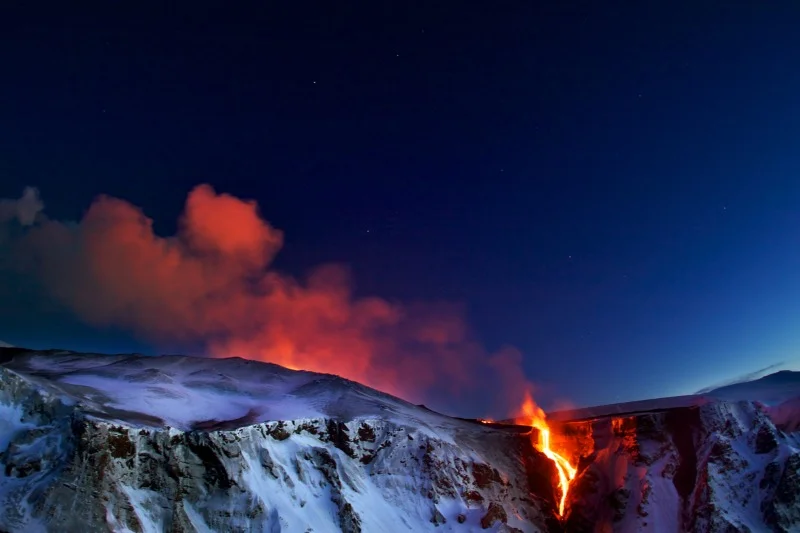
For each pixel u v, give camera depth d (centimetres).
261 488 9262
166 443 8775
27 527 7244
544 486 12075
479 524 10300
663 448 11794
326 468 10256
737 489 10538
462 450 11656
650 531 10588
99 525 7519
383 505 10369
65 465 7794
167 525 8244
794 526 9806
